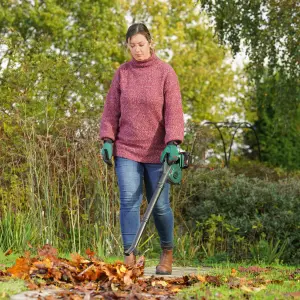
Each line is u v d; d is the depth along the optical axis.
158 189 4.56
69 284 3.99
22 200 7.32
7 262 5.79
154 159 4.79
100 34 22.00
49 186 7.14
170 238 4.96
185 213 8.23
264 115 23.69
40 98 8.14
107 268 4.14
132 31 4.77
